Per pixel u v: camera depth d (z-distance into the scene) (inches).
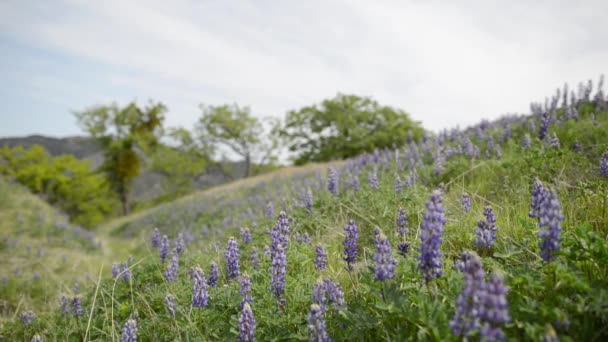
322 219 262.1
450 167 307.4
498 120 460.1
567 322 94.3
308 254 196.5
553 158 249.0
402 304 109.2
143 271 244.8
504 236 155.3
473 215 195.0
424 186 280.7
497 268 114.7
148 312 181.9
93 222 1758.1
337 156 1685.5
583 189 185.8
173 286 197.0
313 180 447.5
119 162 2037.4
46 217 803.4
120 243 775.7
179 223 695.7
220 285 188.2
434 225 108.6
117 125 2059.5
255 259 200.8
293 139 1849.2
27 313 231.1
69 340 186.2
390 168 379.2
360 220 243.3
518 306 103.0
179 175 2055.9
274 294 143.8
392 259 125.0
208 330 139.7
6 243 586.2
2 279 386.9
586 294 105.1
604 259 112.4
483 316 85.0
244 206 553.3
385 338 111.7
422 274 113.8
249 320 116.3
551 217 109.6
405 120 1695.4
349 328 116.1
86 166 1905.8
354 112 1718.8
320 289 120.6
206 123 2073.1
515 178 246.4
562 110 378.9
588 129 286.4
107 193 2055.9
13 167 1764.3
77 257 570.3
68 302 221.6
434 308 103.1
